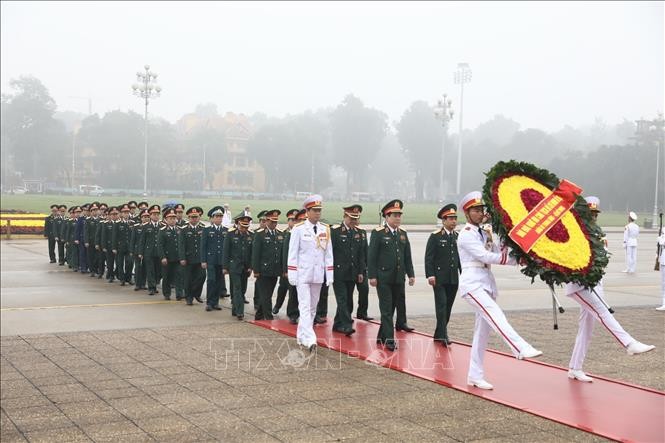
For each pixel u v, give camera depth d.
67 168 117.94
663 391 8.01
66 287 17.53
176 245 15.48
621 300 16.44
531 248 7.46
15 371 8.74
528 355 7.48
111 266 18.84
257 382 8.26
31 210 54.91
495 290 8.23
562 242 7.54
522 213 7.64
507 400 7.51
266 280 12.57
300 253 10.53
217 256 13.95
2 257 25.33
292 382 8.27
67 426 6.67
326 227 10.74
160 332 11.35
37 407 7.27
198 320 12.70
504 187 7.83
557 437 6.36
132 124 112.06
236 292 12.97
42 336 10.95
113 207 18.98
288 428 6.58
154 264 16.55
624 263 27.08
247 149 119.19
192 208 14.80
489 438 6.32
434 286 10.47
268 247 12.50
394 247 10.41
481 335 8.09
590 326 8.34
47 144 115.94
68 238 21.52
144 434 6.44
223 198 105.69
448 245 10.48
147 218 17.11
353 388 8.03
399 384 8.24
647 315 13.92
